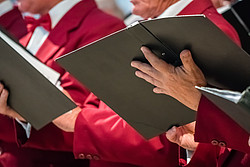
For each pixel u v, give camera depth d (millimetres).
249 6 3771
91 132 3762
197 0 3473
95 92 3199
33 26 4367
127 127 3701
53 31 4250
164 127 3314
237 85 2869
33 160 4305
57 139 4062
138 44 2887
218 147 3424
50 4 4281
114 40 2912
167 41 2820
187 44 2801
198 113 3051
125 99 3203
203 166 3430
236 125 2990
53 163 4316
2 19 4629
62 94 3326
